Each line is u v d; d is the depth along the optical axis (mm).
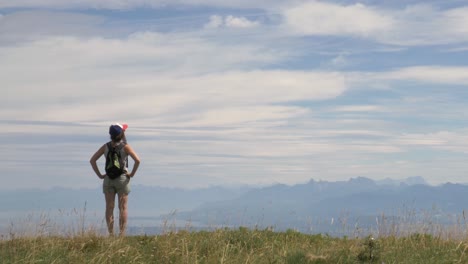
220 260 10234
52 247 10930
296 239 12695
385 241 12211
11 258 10164
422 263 10352
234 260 10422
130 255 10711
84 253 10836
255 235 12656
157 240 11945
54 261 9977
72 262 10023
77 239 11578
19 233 11844
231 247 11562
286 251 11008
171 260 10570
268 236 12969
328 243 12383
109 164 13562
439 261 10438
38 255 10438
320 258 10297
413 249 11523
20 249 11023
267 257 10805
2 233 11750
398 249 11445
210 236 12375
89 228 12008
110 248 10883
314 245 12164
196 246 11500
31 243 11281
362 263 10195
